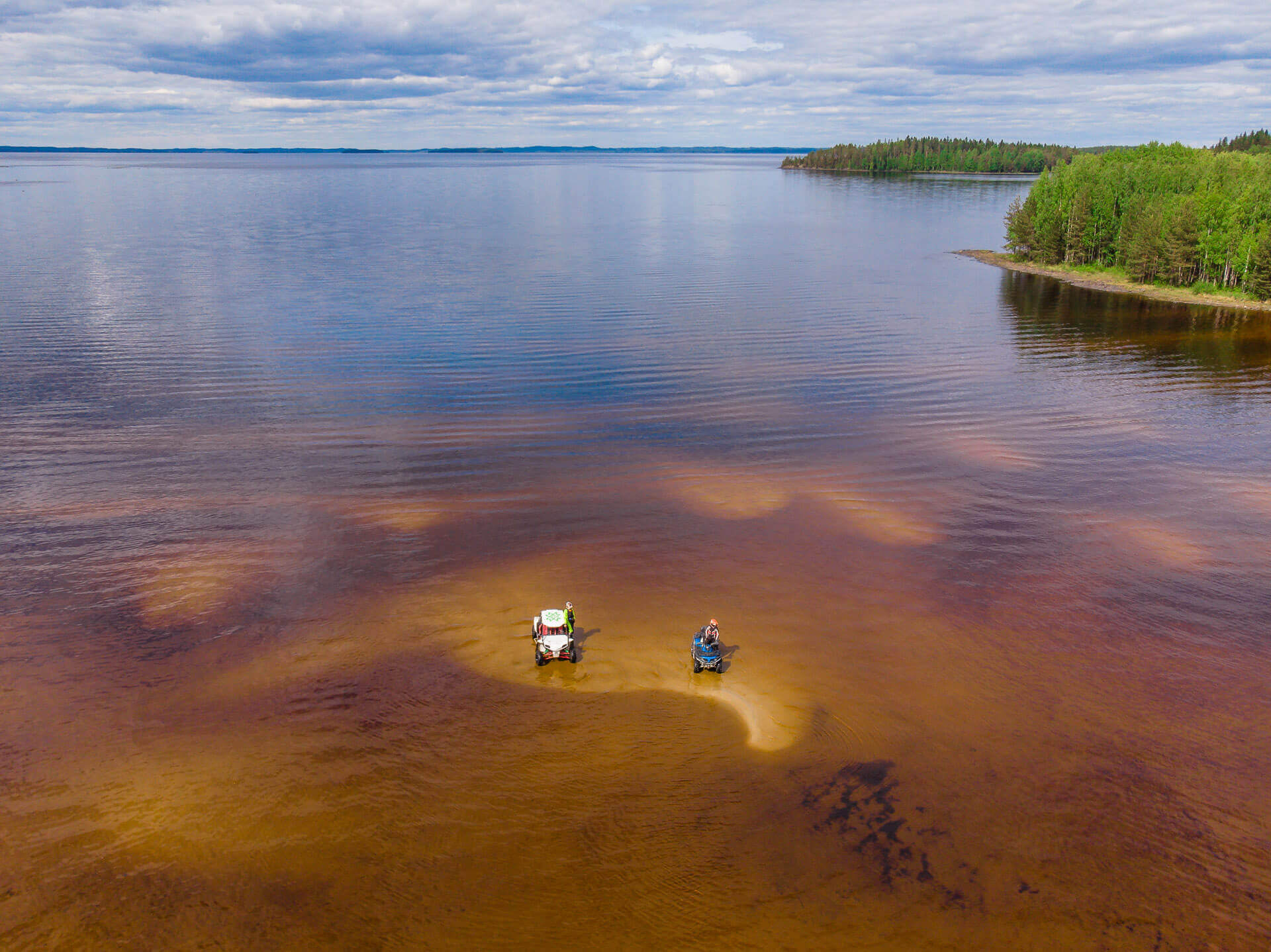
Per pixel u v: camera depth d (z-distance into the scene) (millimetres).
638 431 53875
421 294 98312
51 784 22797
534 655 29219
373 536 38531
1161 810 22438
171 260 121875
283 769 23500
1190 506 42594
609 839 21219
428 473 46344
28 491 43094
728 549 37688
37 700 26438
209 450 49250
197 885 19688
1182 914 19328
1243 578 35312
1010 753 24578
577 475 46438
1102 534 39438
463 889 19688
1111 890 19938
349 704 26422
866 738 25125
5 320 81500
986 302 99125
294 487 44062
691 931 18672
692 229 169750
